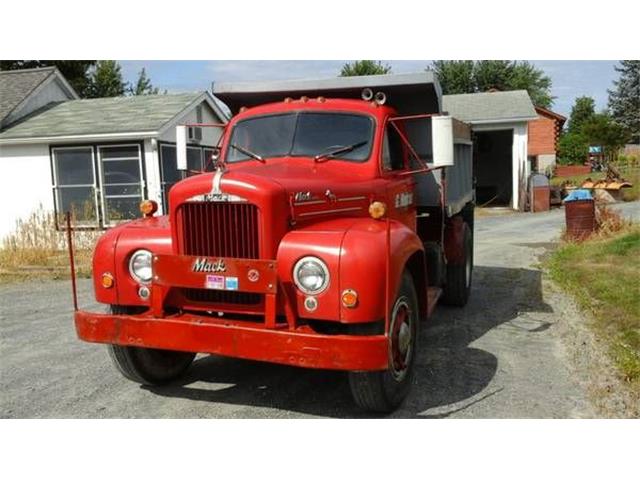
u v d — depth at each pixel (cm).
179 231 423
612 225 1317
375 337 379
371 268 397
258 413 461
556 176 3884
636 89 6091
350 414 456
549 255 1176
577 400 473
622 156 3788
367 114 555
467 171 864
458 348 610
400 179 579
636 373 521
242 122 579
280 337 386
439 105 642
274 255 409
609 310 718
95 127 1573
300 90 635
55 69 1902
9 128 1645
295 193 424
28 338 686
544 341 629
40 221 1451
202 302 435
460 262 756
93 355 614
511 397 480
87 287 1002
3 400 494
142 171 1562
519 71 5566
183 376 543
